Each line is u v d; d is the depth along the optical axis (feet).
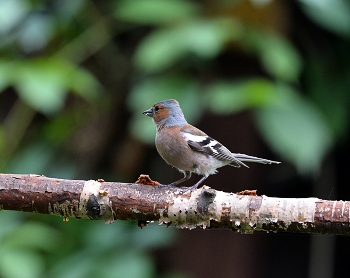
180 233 38.68
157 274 39.29
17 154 40.32
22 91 30.78
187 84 35.17
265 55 34.37
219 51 35.86
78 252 35.01
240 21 36.09
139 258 33.86
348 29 36.24
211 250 38.22
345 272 44.45
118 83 42.47
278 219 21.29
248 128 38.88
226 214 21.81
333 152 43.50
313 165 33.09
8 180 22.86
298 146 32.68
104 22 40.65
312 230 21.06
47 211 22.98
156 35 35.45
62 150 41.45
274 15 36.37
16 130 39.47
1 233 32.63
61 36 41.47
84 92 35.63
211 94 34.14
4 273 30.35
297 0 38.58
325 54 40.63
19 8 36.99
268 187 43.52
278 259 43.80
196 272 38.14
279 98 32.50
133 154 41.68
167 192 22.49
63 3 38.93
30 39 38.19
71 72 33.19
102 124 42.14
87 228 36.24
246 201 21.70
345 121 39.83
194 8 36.37
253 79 37.06
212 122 39.14
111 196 22.54
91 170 41.81
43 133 41.78
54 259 35.45
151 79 37.65
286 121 33.12
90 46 40.60
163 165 42.19
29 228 33.04
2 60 35.83
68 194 22.65
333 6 35.55
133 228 35.63
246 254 38.50
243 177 39.01
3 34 38.65
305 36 40.65
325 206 20.83
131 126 38.58
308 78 39.88
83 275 33.30
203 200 21.99
